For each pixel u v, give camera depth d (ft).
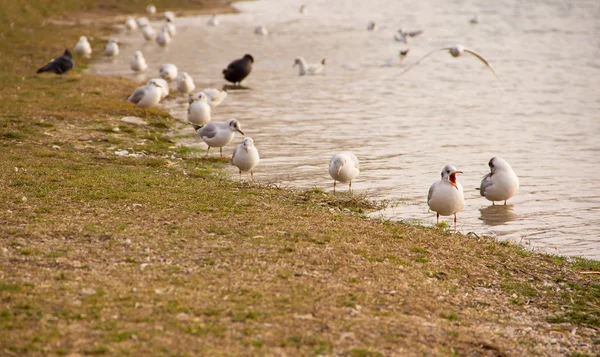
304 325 28.63
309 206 48.85
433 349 27.96
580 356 29.66
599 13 226.79
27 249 34.78
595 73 130.11
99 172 52.65
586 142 78.64
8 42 132.98
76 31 166.71
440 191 46.37
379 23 207.72
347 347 27.09
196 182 53.11
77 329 26.68
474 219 51.31
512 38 177.06
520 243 46.11
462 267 38.99
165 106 92.53
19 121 68.69
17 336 25.84
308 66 127.24
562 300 36.22
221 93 88.17
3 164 52.26
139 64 119.03
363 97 106.32
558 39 174.70
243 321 28.50
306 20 216.74
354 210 50.72
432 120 90.02
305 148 72.54
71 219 40.27
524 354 29.12
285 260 35.99
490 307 34.24
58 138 64.54
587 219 51.67
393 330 29.25
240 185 54.08
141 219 41.27
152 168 57.21
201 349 25.68
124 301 29.53
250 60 113.09
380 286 34.09
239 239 38.81
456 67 137.28
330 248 38.52
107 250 35.70
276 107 96.73
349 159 54.85
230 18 221.25
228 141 64.90
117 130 71.00
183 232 39.32
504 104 102.32
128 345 25.62
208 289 31.53
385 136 79.66
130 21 183.62
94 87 93.66
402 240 42.01
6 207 41.63
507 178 53.26
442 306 33.09
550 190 59.36
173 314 28.58
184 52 149.89
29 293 29.63
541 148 75.41
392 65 137.49
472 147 75.15
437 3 264.31
